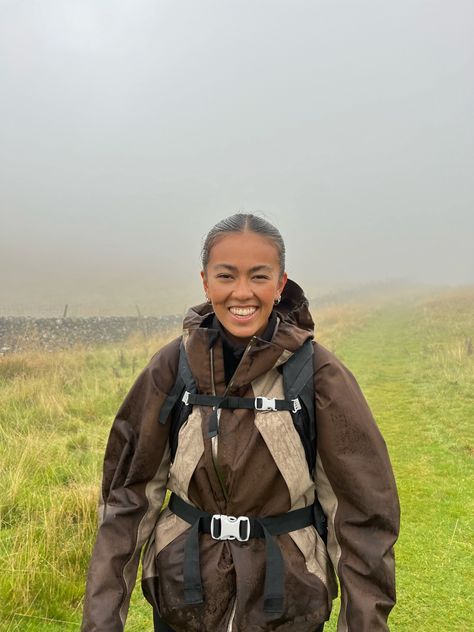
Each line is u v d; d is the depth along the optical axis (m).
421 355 12.49
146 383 1.61
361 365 11.74
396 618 3.20
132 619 3.15
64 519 4.04
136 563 1.65
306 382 1.49
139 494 1.64
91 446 5.98
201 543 1.52
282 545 1.50
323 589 1.51
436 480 5.29
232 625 1.46
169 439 1.62
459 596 3.40
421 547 4.01
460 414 7.44
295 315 1.69
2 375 9.70
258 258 1.49
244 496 1.47
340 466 1.48
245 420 1.47
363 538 1.47
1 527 4.09
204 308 1.73
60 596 3.21
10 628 2.91
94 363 11.32
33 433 6.18
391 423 7.30
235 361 1.57
